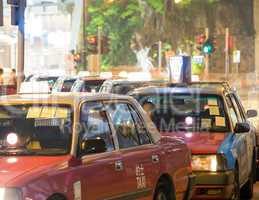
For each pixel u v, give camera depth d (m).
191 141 23.55
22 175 13.99
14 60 111.06
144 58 153.12
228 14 160.00
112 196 16.50
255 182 30.80
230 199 23.69
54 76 70.06
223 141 23.84
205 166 22.89
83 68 112.62
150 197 18.36
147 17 158.75
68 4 152.12
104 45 110.56
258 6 161.50
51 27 149.88
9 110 16.95
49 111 16.61
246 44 159.75
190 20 158.50
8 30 110.62
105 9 154.62
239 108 29.06
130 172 17.36
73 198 14.92
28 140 16.06
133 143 18.22
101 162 16.17
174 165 19.88
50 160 15.06
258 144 31.45
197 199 23.44
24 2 41.38
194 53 127.50
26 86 38.47
